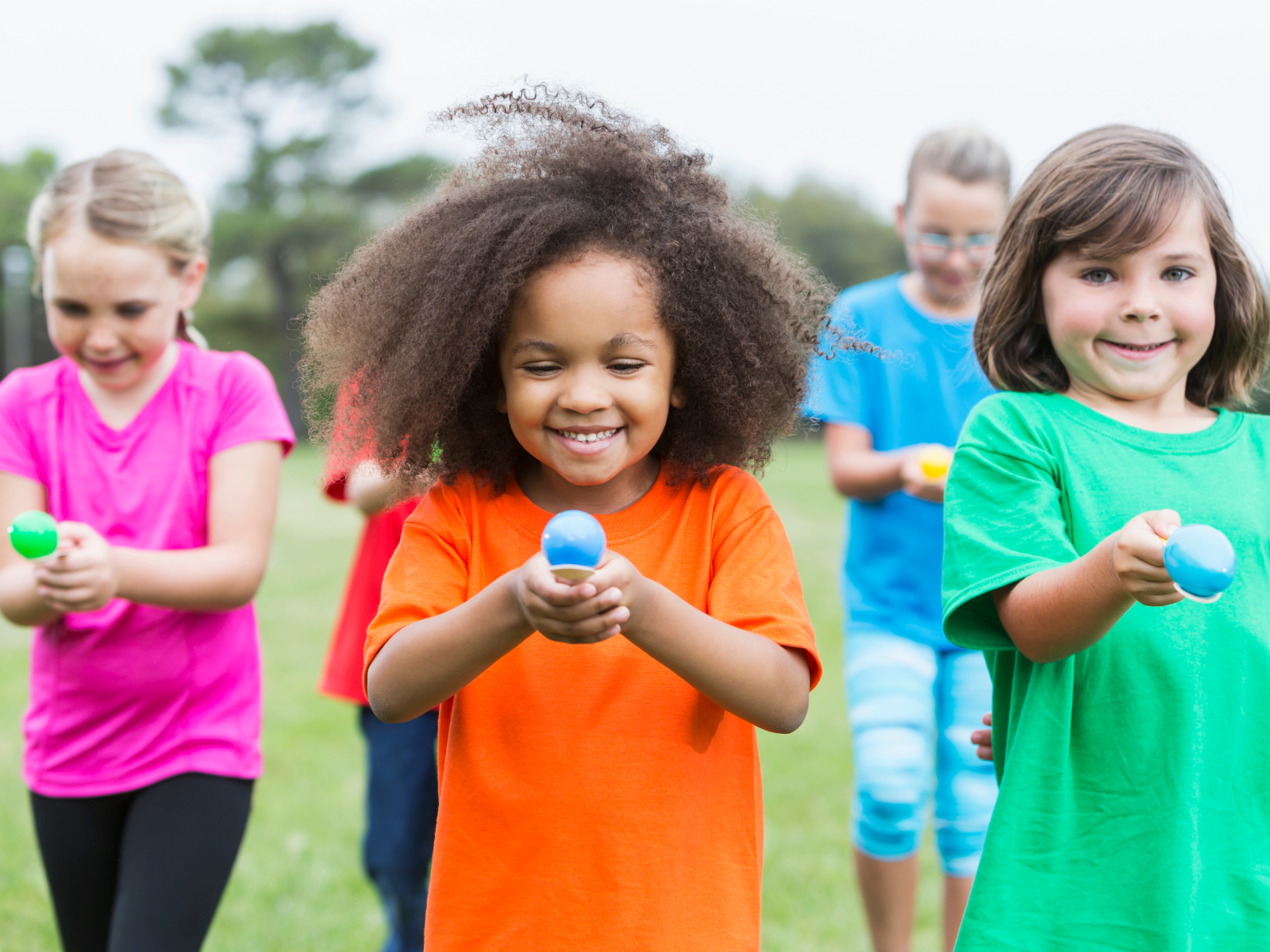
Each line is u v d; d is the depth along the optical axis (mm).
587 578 1586
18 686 6758
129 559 2455
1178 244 1986
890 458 3273
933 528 3281
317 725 5875
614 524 2004
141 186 2588
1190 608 1904
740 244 2021
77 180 2596
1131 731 1879
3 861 4059
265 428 2699
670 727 1893
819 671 1931
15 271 49344
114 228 2516
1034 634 1838
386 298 2051
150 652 2555
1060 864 1863
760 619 1890
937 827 3232
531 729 1887
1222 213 2062
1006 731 2084
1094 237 1994
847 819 4422
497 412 2029
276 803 4723
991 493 1994
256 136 56000
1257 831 1875
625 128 2031
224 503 2641
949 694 3258
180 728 2574
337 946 3469
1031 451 1994
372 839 3176
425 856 3164
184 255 2639
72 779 2574
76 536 2387
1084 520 1961
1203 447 2020
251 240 51875
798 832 4281
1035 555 1891
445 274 1922
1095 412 2049
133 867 2479
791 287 2123
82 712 2564
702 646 1762
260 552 2645
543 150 2033
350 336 2127
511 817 1861
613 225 1883
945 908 3180
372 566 3297
